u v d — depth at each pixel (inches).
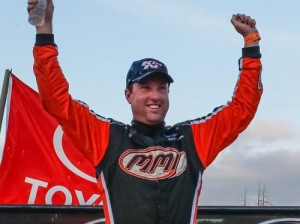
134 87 149.6
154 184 143.4
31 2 143.6
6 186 379.2
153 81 148.2
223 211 279.3
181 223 143.1
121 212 142.2
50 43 144.5
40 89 143.8
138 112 148.7
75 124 144.9
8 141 382.9
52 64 143.4
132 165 144.8
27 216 278.4
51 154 383.6
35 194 379.6
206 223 279.4
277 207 279.6
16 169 381.4
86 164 383.9
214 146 152.1
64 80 145.6
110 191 144.1
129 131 148.7
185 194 144.7
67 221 279.4
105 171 144.8
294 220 279.4
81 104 148.9
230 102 157.6
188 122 154.0
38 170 382.3
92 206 280.4
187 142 149.9
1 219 277.6
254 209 279.7
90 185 382.6
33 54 144.4
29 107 387.5
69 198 380.5
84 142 145.6
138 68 149.6
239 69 159.0
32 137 385.1
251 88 155.6
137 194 142.4
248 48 158.9
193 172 147.9
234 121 154.1
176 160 146.6
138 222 141.1
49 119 386.0
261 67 157.9
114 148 146.0
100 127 148.1
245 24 160.6
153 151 146.3
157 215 141.7
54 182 381.7
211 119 154.3
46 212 279.1
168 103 150.3
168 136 149.9
